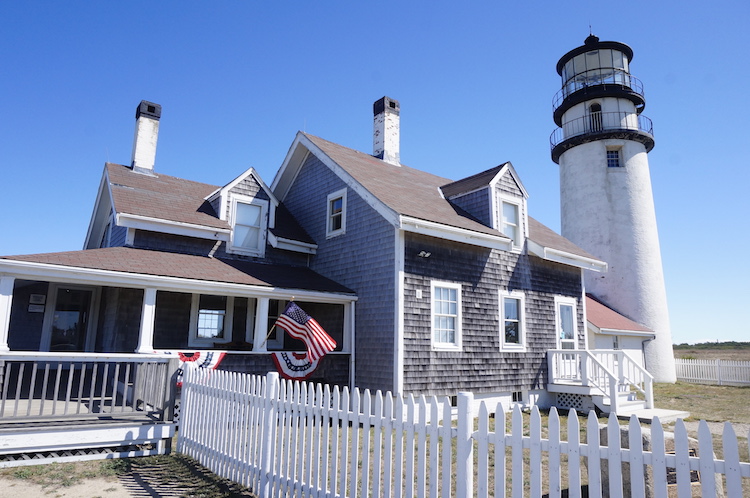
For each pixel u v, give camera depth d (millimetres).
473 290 14203
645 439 5594
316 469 5453
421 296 12914
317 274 15352
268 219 15961
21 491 6336
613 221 26172
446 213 14375
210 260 13812
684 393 20609
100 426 7836
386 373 12391
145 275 10766
